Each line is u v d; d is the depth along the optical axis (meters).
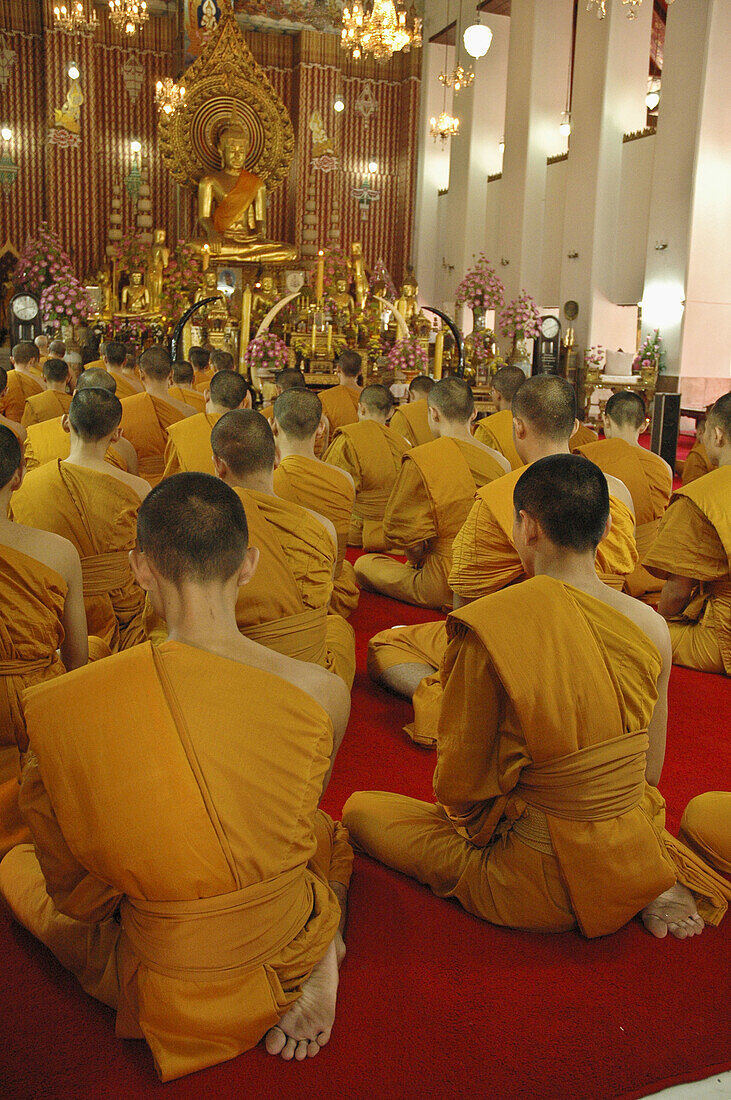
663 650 2.18
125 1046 1.89
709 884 2.38
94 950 1.97
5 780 2.51
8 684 2.45
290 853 1.75
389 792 2.88
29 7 17.27
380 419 5.99
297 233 19.56
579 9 15.54
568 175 15.94
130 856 1.58
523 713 1.97
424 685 3.46
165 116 16.95
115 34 18.08
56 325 13.75
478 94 18.44
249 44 19.03
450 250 19.50
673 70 13.79
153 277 15.28
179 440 4.41
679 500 4.04
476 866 2.31
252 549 1.81
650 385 14.01
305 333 11.56
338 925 2.08
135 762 1.58
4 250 17.34
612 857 2.09
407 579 4.98
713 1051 1.93
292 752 1.70
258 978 1.77
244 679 1.67
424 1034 1.95
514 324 14.05
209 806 1.60
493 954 2.21
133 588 3.71
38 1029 1.94
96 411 3.53
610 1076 1.85
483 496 3.26
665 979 2.14
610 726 2.05
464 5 18.33
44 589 2.49
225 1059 1.79
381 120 20.70
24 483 3.54
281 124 17.67
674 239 13.93
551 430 3.15
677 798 3.06
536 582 2.08
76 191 17.67
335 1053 1.88
